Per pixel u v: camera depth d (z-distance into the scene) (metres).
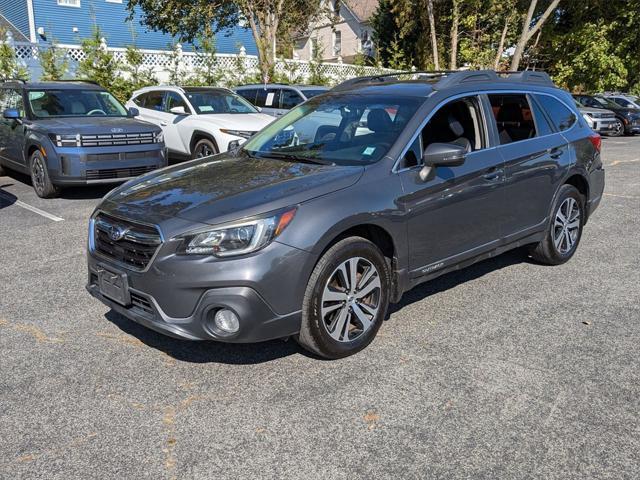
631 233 7.23
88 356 3.91
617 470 2.79
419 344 4.09
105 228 3.79
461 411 3.27
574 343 4.13
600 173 6.08
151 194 3.91
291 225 3.47
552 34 26.28
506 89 5.10
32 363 3.81
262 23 17.92
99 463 2.83
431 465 2.82
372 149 4.21
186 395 3.44
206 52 18.62
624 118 22.19
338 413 3.25
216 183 3.94
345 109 4.75
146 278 3.47
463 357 3.91
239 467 2.80
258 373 3.68
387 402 3.36
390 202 3.93
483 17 22.20
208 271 3.33
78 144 8.52
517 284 5.32
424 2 23.72
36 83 10.11
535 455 2.89
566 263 5.95
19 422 3.16
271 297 3.41
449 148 3.96
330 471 2.77
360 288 3.86
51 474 2.75
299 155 4.44
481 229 4.69
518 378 3.64
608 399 3.41
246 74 19.27
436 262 4.37
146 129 9.12
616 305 4.84
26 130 9.14
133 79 16.19
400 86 4.86
